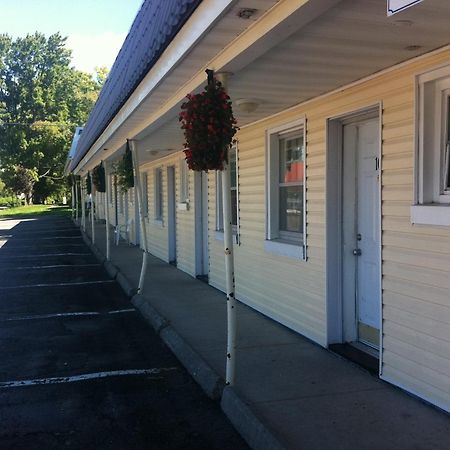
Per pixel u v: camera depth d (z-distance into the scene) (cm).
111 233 2333
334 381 465
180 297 861
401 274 434
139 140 895
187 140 426
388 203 448
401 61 426
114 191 2177
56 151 5484
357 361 511
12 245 1972
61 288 1038
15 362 571
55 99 5691
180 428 407
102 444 384
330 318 560
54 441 389
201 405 448
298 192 650
